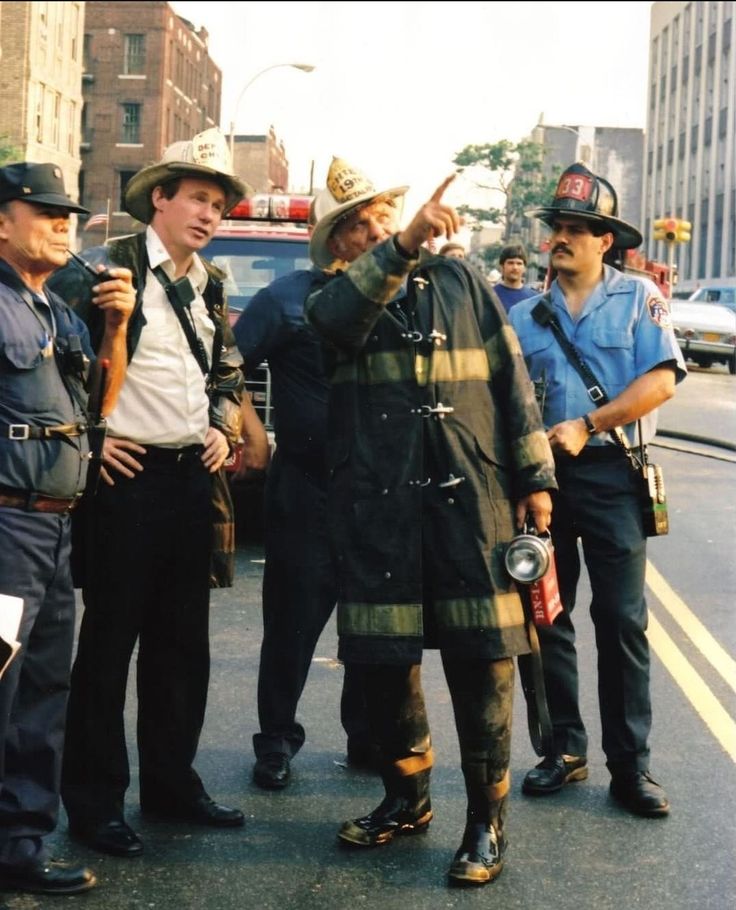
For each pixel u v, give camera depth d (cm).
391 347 420
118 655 449
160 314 451
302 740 525
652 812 479
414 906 402
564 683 511
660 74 9419
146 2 7044
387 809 455
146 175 448
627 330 502
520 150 9200
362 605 418
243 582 875
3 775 403
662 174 9288
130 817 474
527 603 424
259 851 445
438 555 416
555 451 489
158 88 7088
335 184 448
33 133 5503
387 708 446
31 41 5362
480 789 425
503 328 429
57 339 404
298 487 524
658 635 747
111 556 446
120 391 446
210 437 462
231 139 3497
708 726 585
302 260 1080
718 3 7950
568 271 509
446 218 392
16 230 392
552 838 458
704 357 3042
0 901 401
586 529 497
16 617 374
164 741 469
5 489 391
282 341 529
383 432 420
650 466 501
